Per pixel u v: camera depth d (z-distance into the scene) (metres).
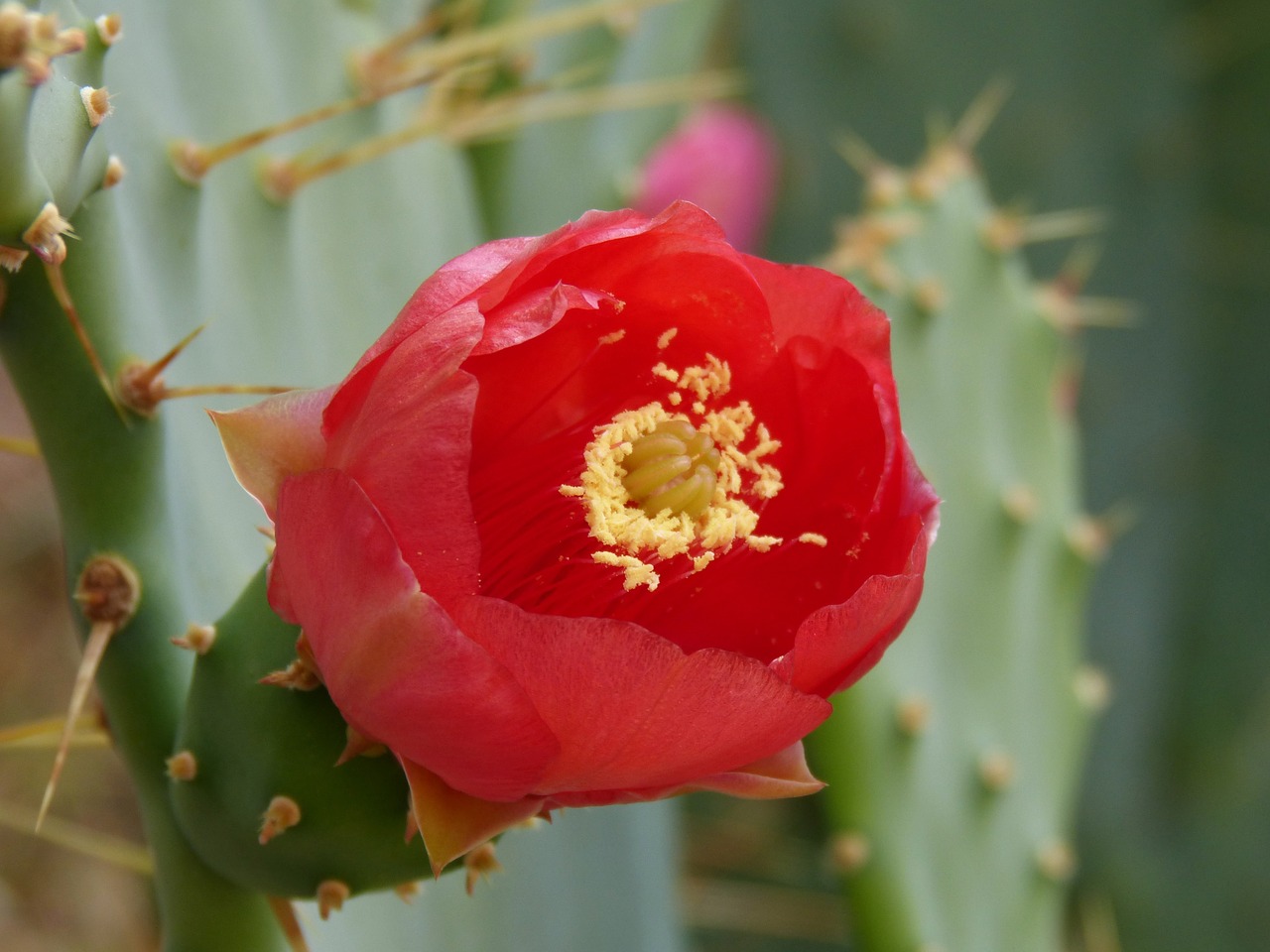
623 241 0.31
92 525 0.32
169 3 0.36
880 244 0.43
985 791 0.42
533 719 0.29
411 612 0.29
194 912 0.33
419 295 0.30
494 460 0.32
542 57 0.45
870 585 0.30
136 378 0.32
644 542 0.32
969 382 0.43
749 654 0.32
